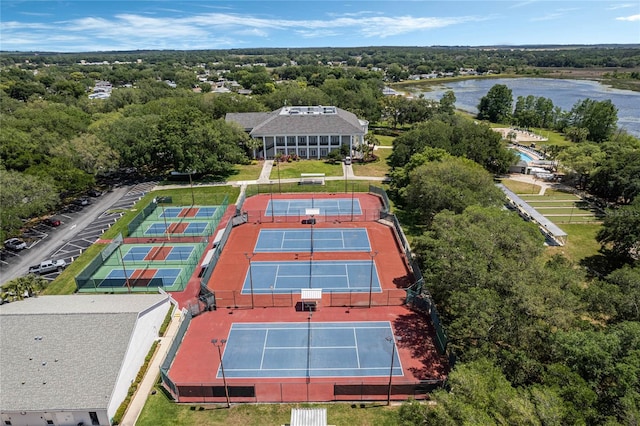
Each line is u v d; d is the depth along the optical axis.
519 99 162.50
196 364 36.62
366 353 37.88
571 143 122.56
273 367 36.28
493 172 92.19
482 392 24.23
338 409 31.73
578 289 34.62
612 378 24.73
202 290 46.06
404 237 58.03
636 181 68.00
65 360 32.16
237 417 31.08
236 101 121.19
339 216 68.12
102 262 54.00
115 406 30.89
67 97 152.00
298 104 129.25
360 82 168.88
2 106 122.06
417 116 135.75
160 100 118.75
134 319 35.22
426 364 36.34
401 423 26.67
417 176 62.59
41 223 66.31
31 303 39.25
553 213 69.06
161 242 60.38
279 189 80.81
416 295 44.72
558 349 27.39
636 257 53.06
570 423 21.86
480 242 37.66
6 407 29.38
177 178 88.75
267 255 56.09
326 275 50.94
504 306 30.61
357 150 102.88
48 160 71.88
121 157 85.06
